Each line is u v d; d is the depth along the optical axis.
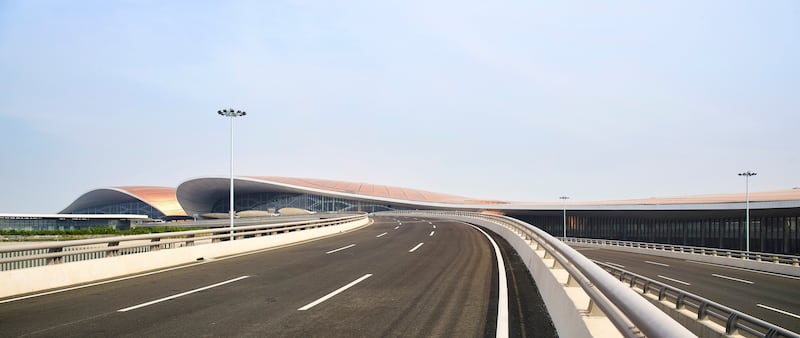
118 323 7.08
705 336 9.91
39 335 6.43
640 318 2.50
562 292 6.18
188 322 7.13
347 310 7.98
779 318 12.34
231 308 8.15
